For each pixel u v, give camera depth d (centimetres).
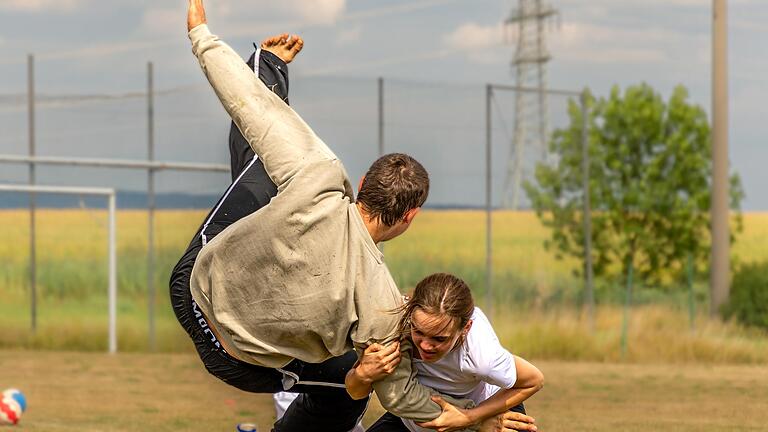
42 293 2197
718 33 2194
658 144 2917
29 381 1479
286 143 539
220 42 561
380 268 548
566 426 1059
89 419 1118
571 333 1902
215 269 542
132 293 2225
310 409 638
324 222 527
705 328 1972
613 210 2872
